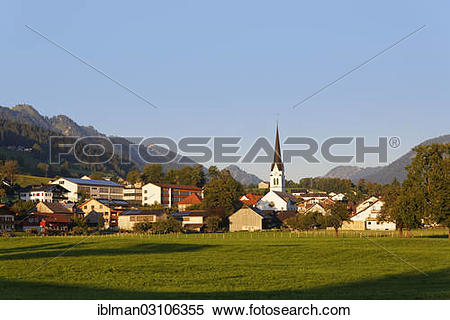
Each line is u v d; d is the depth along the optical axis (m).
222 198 154.12
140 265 58.81
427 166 109.69
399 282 48.44
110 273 53.16
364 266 60.38
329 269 57.44
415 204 96.69
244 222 141.38
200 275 52.28
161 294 41.16
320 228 135.12
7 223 128.00
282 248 76.31
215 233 123.50
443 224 95.75
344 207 106.94
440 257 68.19
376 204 140.38
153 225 121.75
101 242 85.00
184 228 129.00
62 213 147.88
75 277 50.66
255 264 61.03
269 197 182.50
